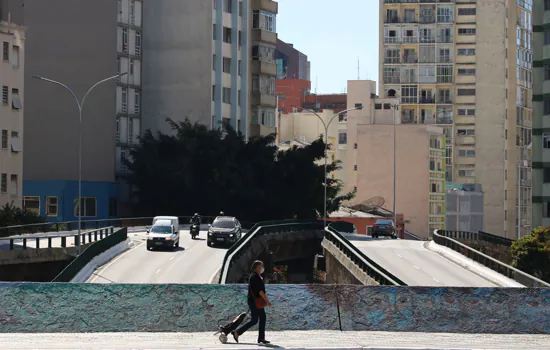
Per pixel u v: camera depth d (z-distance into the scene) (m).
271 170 99.75
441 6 148.38
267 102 117.94
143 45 108.19
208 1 107.62
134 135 106.00
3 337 23.84
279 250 81.19
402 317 25.66
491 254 86.31
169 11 108.12
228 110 112.25
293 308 25.59
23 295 25.14
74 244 61.94
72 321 25.03
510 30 151.62
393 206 124.50
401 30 148.75
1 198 79.62
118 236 65.56
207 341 23.19
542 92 78.31
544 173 78.19
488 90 148.62
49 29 98.19
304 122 155.38
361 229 119.44
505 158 150.38
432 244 77.12
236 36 112.94
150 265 56.62
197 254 63.59
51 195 95.69
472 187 144.62
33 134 97.44
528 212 158.38
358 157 131.88
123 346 22.16
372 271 48.34
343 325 25.55
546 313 25.84
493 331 25.62
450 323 25.69
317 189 100.50
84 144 99.38
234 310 25.41
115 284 25.41
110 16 100.31
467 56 148.88
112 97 100.62
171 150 97.00
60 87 98.19
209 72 107.69
